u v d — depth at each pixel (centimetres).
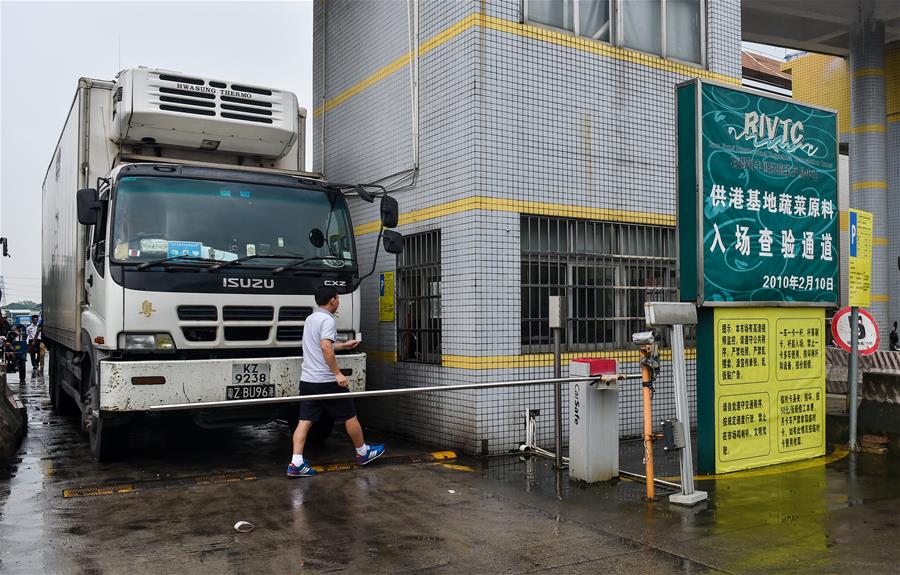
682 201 697
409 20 887
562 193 829
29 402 1338
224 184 733
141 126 768
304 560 456
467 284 775
